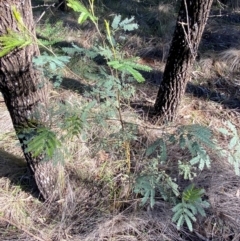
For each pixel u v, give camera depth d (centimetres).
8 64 163
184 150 265
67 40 376
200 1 232
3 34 147
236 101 326
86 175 248
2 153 261
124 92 171
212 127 295
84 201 236
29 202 235
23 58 164
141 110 304
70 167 249
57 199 233
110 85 157
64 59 137
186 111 311
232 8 444
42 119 185
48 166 216
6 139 271
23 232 220
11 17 145
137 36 390
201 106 318
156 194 237
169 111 290
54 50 341
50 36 319
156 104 296
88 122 189
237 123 303
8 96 178
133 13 425
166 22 409
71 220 227
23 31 131
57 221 226
